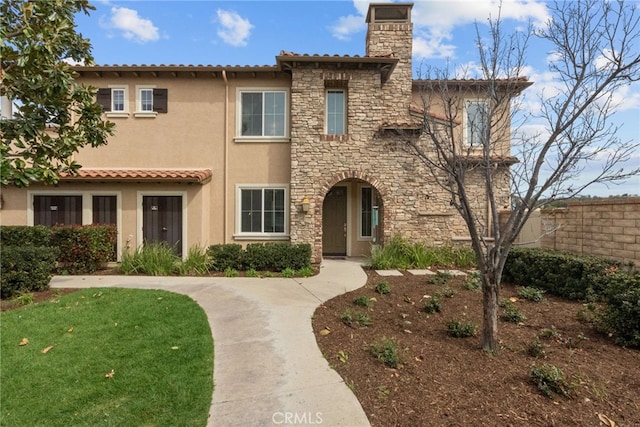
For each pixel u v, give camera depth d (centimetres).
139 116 1385
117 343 569
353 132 1341
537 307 735
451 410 385
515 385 431
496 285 529
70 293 853
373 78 1345
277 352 536
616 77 487
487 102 654
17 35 705
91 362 508
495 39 577
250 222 1399
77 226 1153
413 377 454
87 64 844
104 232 1166
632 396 411
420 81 707
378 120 1343
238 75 1386
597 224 923
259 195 1399
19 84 720
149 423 381
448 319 672
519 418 371
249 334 608
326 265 1281
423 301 786
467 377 452
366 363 493
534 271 889
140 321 662
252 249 1167
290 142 1388
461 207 551
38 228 1113
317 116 1337
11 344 562
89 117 869
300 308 744
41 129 790
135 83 1388
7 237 1088
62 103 792
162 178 1228
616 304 570
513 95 619
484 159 565
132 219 1286
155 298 806
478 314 696
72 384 455
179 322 659
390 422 368
